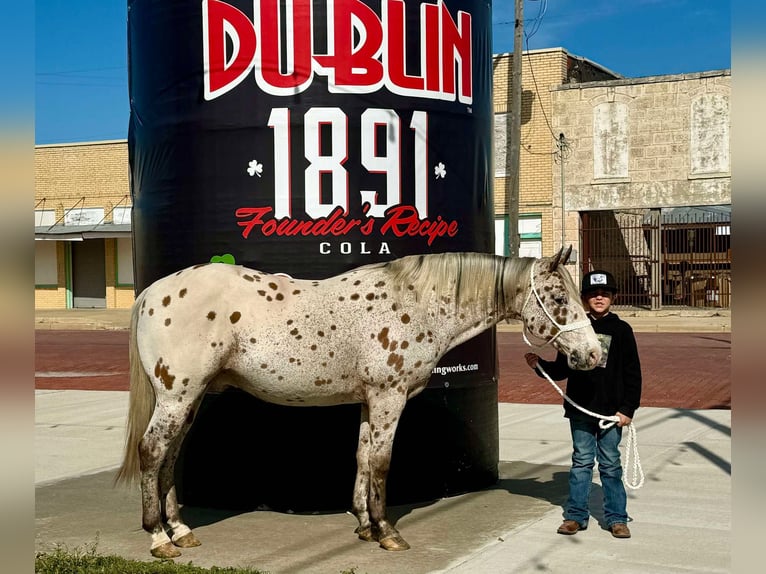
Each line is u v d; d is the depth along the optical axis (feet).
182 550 18.42
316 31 21.66
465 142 23.41
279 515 21.49
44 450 30.94
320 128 21.67
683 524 20.15
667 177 88.33
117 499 23.67
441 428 22.81
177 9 22.53
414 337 18.56
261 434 21.76
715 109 86.22
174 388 18.07
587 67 100.22
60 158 115.55
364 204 21.84
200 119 22.21
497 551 18.13
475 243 23.66
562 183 91.81
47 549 18.66
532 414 37.52
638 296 94.17
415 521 20.65
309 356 18.35
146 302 18.60
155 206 23.15
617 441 19.44
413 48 22.31
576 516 19.60
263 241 21.76
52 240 115.96
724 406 38.09
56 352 68.54
